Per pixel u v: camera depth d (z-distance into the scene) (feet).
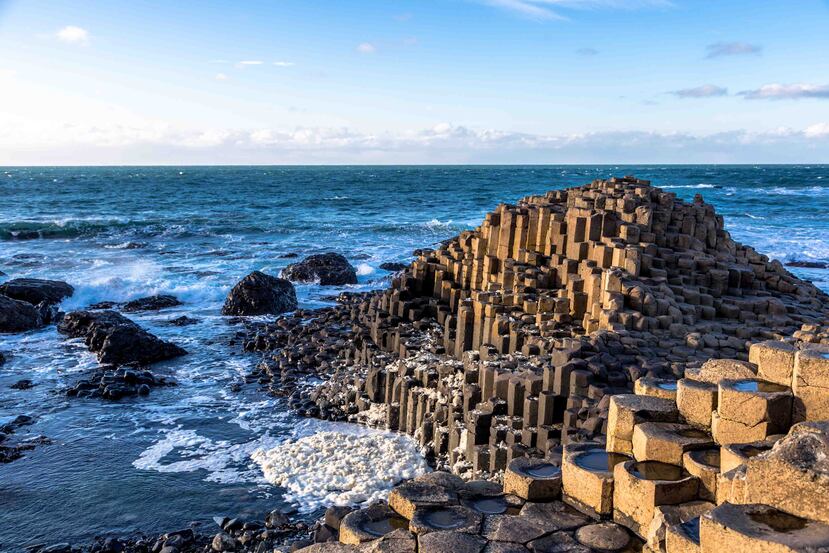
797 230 182.39
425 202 310.86
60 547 42.45
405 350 69.67
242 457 55.72
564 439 44.65
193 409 66.59
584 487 28.84
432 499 30.09
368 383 65.98
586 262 65.16
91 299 113.19
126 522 45.93
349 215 248.32
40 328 97.14
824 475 21.30
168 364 81.35
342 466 52.65
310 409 65.67
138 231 192.44
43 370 78.07
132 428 61.82
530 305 64.08
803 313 61.46
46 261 144.05
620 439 29.99
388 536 28.02
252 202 306.55
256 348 87.45
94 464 54.34
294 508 47.26
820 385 25.96
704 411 28.94
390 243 175.32
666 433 28.53
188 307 110.83
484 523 28.35
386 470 51.98
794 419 26.86
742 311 61.41
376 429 61.31
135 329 83.25
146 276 127.95
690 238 71.97
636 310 58.23
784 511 22.08
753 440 26.76
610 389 47.26
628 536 26.91
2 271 130.62
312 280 127.75
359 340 78.02
